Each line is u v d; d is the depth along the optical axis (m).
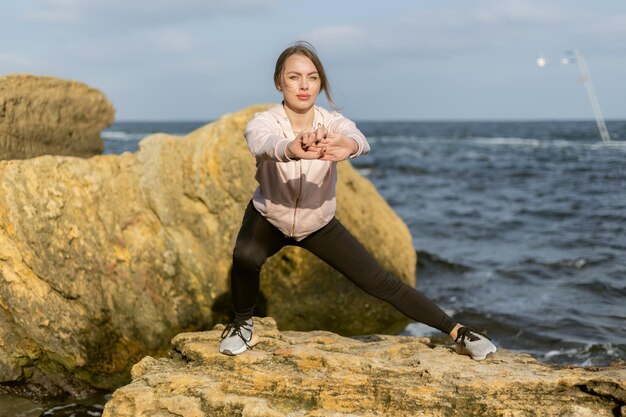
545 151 43.88
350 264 3.53
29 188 5.66
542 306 7.98
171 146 6.49
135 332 5.75
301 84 3.13
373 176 29.33
